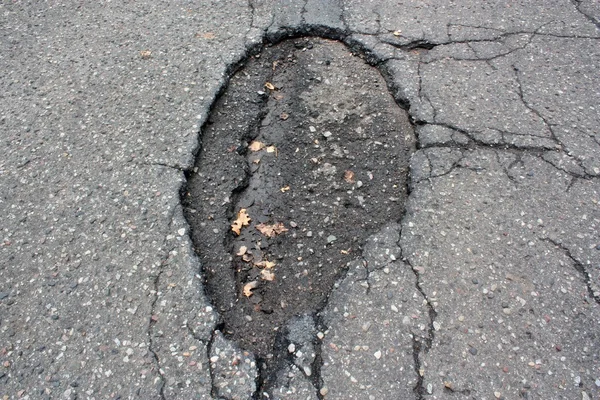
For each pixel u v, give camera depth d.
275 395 2.10
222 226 2.72
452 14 3.90
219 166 2.98
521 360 2.17
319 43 3.75
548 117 3.15
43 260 2.50
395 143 3.10
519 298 2.36
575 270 2.45
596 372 2.14
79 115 3.17
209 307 2.34
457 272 2.45
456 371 2.14
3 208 2.71
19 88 3.35
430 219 2.66
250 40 3.66
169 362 2.17
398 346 2.21
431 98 3.28
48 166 2.90
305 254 2.64
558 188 2.78
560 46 3.63
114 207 2.70
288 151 3.12
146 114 3.17
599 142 3.00
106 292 2.38
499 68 3.47
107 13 3.93
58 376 2.13
